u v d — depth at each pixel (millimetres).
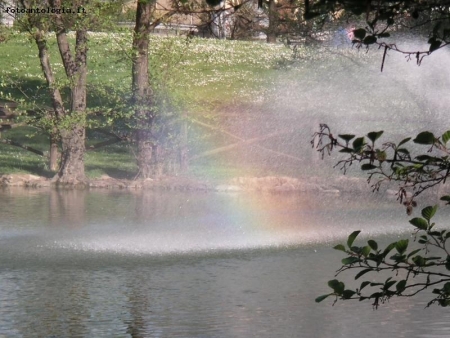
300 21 23391
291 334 9531
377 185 5160
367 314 10469
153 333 9633
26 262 14211
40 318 10352
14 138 32469
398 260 5145
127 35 26172
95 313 10625
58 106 26906
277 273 13281
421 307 10773
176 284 12438
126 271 13500
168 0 11961
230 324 10055
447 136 4844
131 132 27609
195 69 42094
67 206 21891
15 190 25625
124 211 20953
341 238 16875
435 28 4742
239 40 50375
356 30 4660
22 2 25844
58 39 26578
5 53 44625
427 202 22797
